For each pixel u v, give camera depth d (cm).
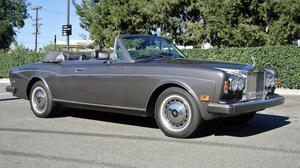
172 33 2820
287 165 601
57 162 625
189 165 602
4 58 2930
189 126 743
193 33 2725
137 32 2862
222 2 2392
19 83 1025
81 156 654
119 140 754
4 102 1285
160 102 769
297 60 1867
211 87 714
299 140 748
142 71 786
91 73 862
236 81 728
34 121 943
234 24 2434
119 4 2859
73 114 1020
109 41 2847
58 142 744
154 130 835
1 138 777
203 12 2580
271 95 825
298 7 2331
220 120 900
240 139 755
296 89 1873
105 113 1030
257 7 2394
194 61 794
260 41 2423
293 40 2639
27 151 687
